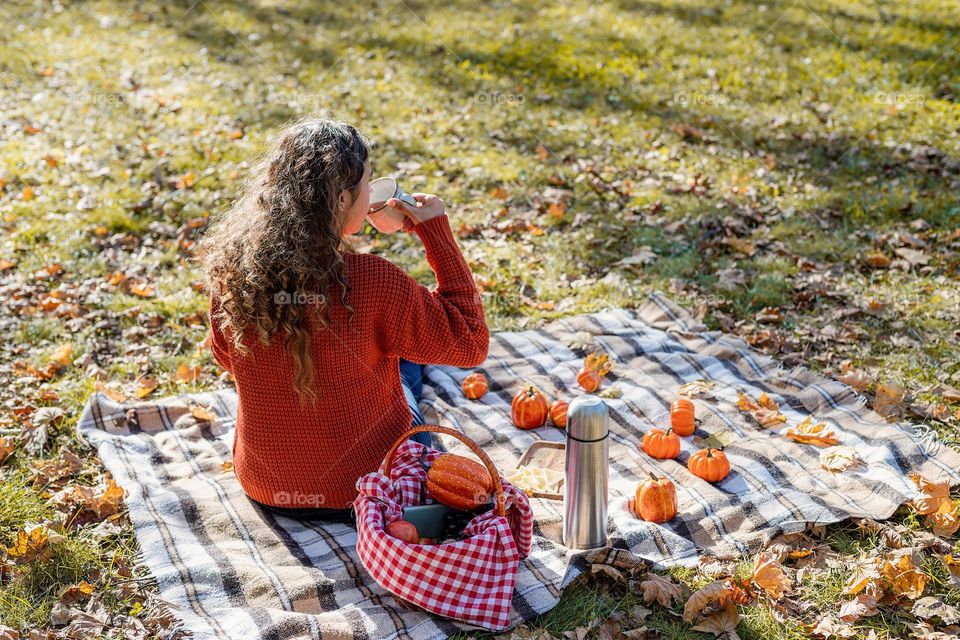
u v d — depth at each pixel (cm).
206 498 355
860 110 828
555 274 567
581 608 300
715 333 489
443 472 306
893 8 1148
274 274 279
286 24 1164
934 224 610
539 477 366
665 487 339
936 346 470
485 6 1223
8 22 1156
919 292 524
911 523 337
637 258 579
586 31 1091
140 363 478
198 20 1188
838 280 545
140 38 1111
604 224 629
